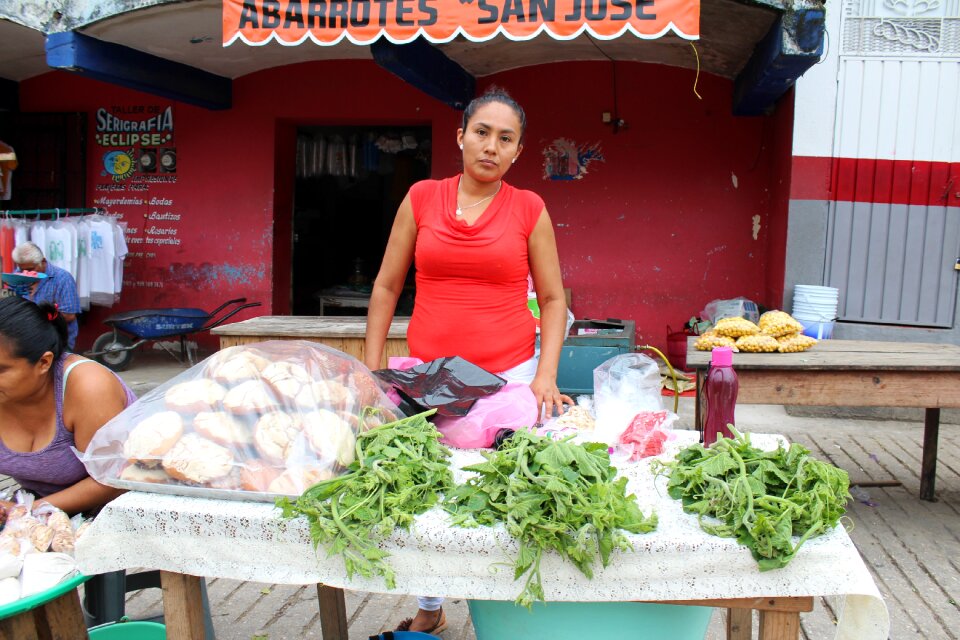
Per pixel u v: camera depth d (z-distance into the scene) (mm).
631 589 1734
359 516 1748
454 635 3154
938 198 6285
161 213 8328
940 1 6133
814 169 6422
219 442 1941
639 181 7602
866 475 5043
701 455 1966
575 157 7660
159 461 1938
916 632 3193
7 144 8180
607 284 7754
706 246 7570
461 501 1848
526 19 5016
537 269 2764
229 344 5008
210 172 8195
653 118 7516
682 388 6762
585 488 1743
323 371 2129
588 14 4941
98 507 2371
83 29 6199
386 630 3215
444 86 6855
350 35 5230
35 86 8438
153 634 2449
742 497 1718
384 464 1865
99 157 8398
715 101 7414
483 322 2695
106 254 7641
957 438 5871
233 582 3652
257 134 8062
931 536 4105
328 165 8641
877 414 6355
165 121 8227
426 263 2711
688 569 1700
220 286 8281
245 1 5328
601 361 5070
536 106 7652
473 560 1749
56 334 2289
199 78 7594
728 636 2324
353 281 8820
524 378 2768
